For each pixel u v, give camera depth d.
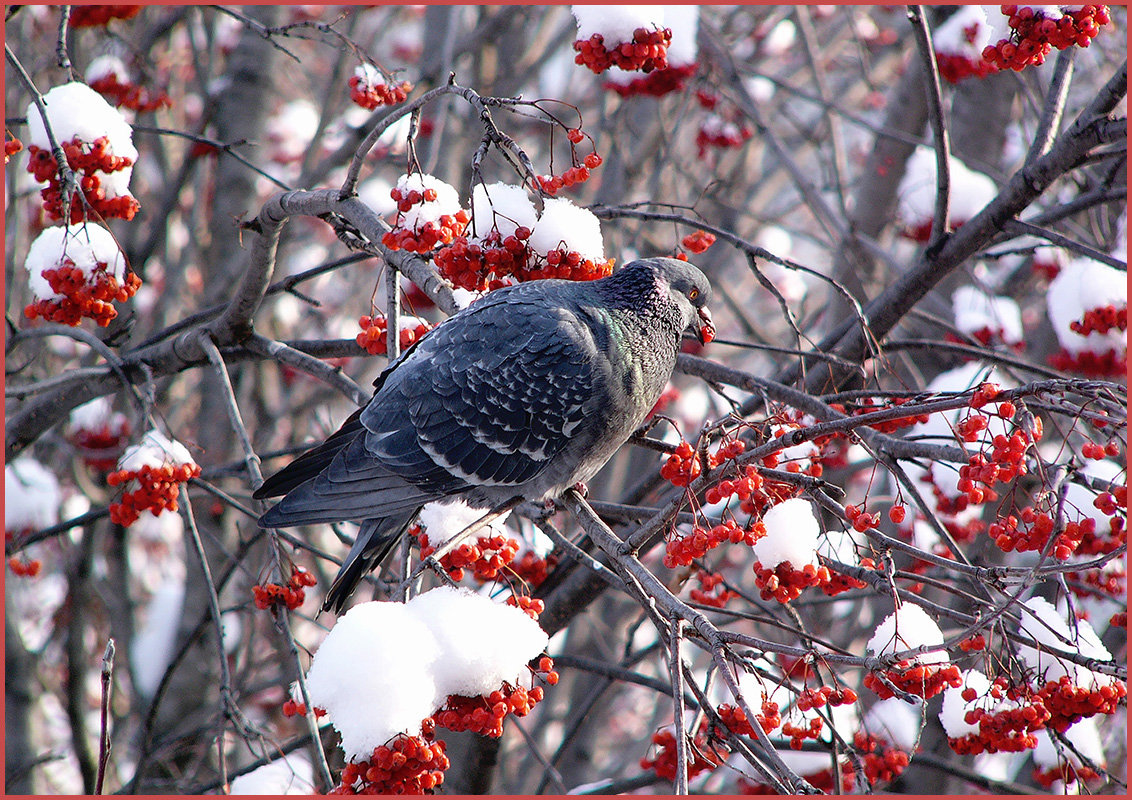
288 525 7.94
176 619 16.23
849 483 16.98
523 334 8.12
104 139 8.13
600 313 8.41
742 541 6.57
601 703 16.06
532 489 8.42
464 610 6.20
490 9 17.72
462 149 16.80
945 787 12.52
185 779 11.77
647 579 6.62
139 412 9.20
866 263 14.87
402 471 8.09
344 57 16.00
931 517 6.71
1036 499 6.59
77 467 15.09
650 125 17.50
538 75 19.03
